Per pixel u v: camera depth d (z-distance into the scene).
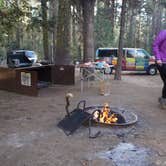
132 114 6.38
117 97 8.70
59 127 5.51
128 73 19.77
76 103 7.71
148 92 9.91
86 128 5.38
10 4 10.84
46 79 11.33
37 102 7.91
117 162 4.00
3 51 23.66
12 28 11.52
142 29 41.97
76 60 25.83
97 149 4.46
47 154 4.27
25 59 13.20
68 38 12.92
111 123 5.40
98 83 11.58
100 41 31.53
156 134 5.16
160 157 4.18
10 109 7.05
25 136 5.04
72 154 4.27
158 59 6.67
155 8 35.41
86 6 12.63
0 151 4.39
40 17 13.78
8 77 9.55
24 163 3.99
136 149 4.46
